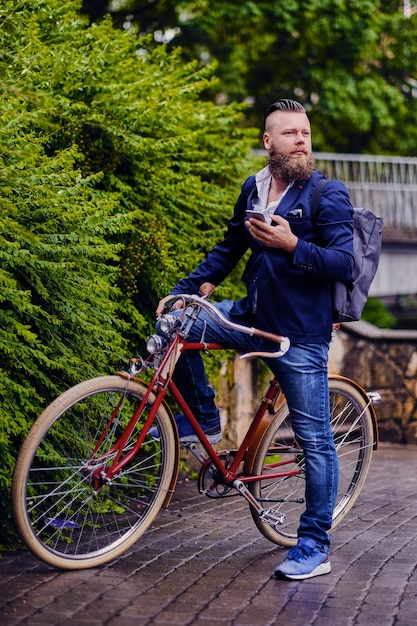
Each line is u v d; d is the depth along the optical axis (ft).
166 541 18.42
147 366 16.25
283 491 18.03
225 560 17.01
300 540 16.28
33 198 17.70
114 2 56.24
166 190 23.49
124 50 25.48
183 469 26.61
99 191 21.91
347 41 73.77
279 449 17.78
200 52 63.21
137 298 23.43
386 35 79.71
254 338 16.30
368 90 75.97
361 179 76.79
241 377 29.63
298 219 15.61
